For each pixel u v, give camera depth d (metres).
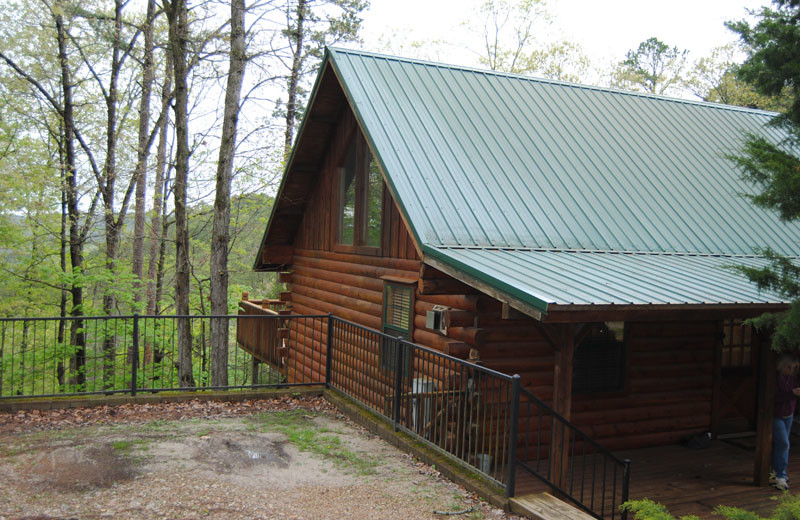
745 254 11.48
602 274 8.79
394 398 8.75
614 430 11.16
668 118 15.41
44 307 22.81
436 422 8.31
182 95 14.61
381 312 11.92
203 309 21.81
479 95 13.48
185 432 8.54
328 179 14.42
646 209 11.87
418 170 10.56
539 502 6.56
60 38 20.16
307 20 24.44
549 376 10.41
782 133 16.03
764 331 9.41
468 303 9.64
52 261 22.30
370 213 12.56
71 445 7.83
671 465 10.53
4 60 20.02
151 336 18.47
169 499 6.37
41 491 6.45
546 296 7.21
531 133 12.83
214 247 14.25
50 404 9.36
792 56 6.23
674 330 11.69
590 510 7.68
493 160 11.57
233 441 8.24
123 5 21.30
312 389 10.91
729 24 6.71
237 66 14.20
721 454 11.17
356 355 10.14
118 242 22.69
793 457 11.30
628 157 13.22
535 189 11.26
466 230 9.77
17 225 20.52
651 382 11.48
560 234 10.44
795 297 6.14
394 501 6.68
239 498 6.50
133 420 9.05
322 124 13.73
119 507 6.13
